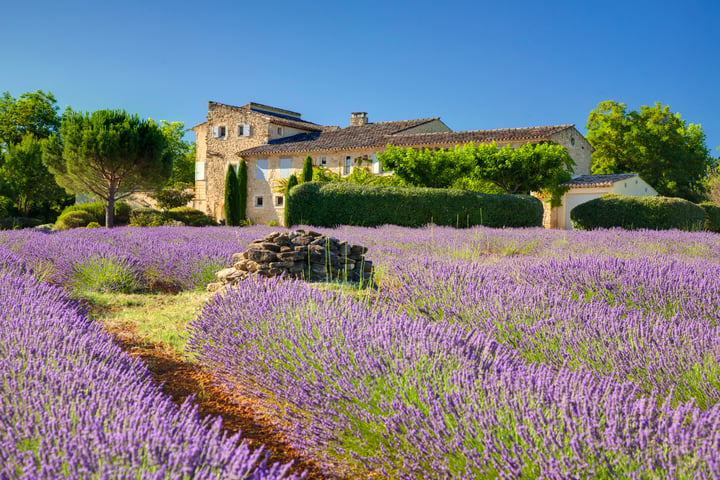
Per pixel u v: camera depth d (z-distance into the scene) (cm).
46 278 680
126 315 541
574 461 181
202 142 4259
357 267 682
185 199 3559
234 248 834
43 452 163
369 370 267
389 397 247
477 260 784
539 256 960
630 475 171
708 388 258
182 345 440
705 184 3025
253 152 3581
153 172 2525
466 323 385
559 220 2986
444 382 248
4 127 4116
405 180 2528
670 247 1055
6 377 219
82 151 2344
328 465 238
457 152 2552
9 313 346
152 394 229
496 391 227
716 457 164
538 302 394
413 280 481
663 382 267
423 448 210
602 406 209
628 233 1332
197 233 1294
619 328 334
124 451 160
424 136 3288
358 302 436
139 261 734
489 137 3028
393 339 306
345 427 241
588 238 1195
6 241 935
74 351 266
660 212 1902
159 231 1373
